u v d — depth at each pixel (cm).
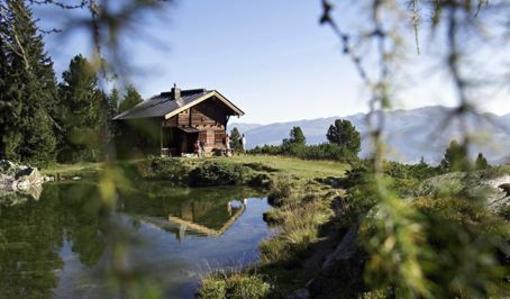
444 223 87
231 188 3059
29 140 3375
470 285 83
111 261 65
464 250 85
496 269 86
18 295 1228
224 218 2167
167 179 3238
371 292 712
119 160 71
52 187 3119
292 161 3906
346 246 1000
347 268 928
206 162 3581
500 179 436
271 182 2991
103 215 68
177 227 1947
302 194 2409
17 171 3250
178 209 2370
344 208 1486
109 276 64
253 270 1240
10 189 3095
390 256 84
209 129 4250
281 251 1360
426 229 85
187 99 4144
